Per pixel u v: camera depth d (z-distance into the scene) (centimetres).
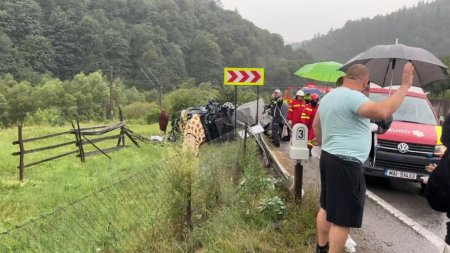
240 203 534
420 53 644
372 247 479
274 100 1193
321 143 416
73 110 5616
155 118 4347
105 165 1216
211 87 7850
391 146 735
